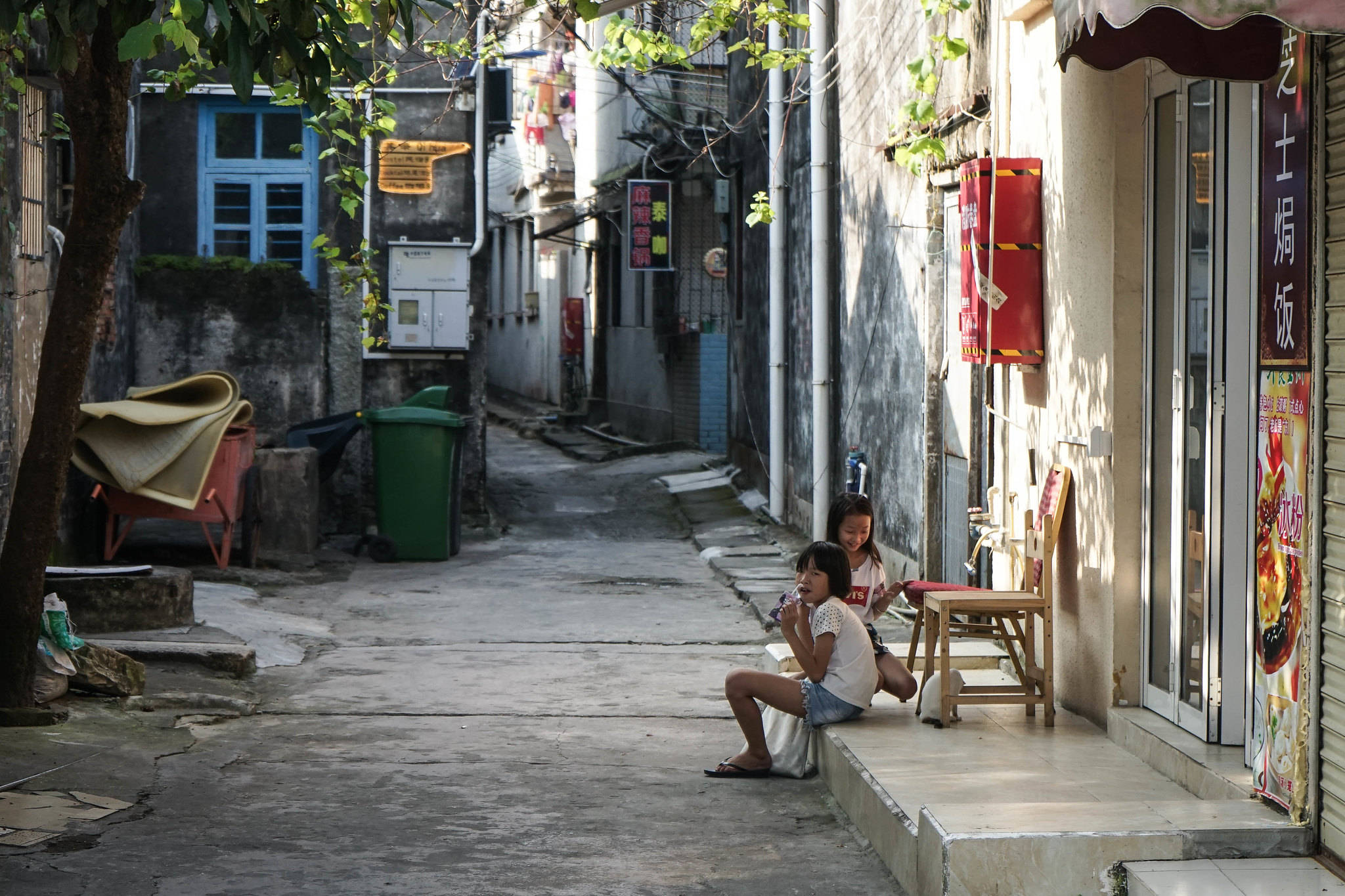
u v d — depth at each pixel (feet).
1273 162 16.16
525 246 130.82
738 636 36.14
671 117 71.82
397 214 54.34
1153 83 20.74
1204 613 18.90
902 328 37.29
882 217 39.86
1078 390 22.44
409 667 31.68
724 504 61.72
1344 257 14.69
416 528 48.88
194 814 19.71
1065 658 23.22
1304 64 15.38
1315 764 15.49
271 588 42.65
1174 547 20.02
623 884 17.04
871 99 41.34
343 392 54.29
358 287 54.19
